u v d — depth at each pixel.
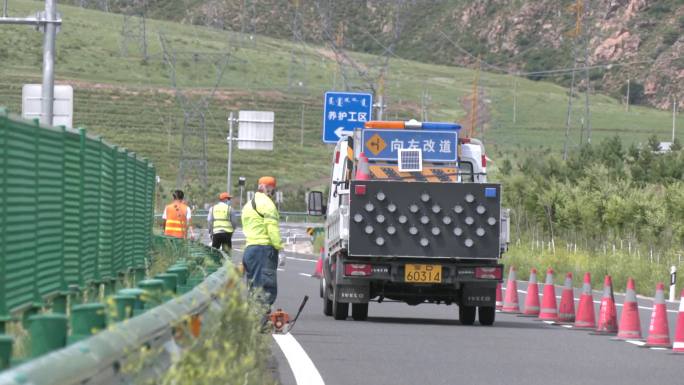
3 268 21.11
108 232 37.28
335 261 48.44
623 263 84.19
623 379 29.53
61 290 27.70
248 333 20.48
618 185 110.88
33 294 24.16
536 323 48.41
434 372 29.97
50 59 58.22
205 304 18.70
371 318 48.47
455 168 49.66
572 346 37.84
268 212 39.41
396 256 45.47
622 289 79.19
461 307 46.81
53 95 58.41
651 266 80.94
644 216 102.94
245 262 39.56
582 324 45.88
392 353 34.28
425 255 45.53
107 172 37.03
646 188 114.62
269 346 30.88
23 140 23.00
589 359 34.03
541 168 136.88
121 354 11.52
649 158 137.00
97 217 34.41
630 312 41.34
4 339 9.56
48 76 58.12
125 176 42.69
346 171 51.22
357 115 89.50
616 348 37.59
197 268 33.53
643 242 100.75
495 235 45.56
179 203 69.12
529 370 30.89
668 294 73.69
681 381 29.39
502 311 55.91
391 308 55.38
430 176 49.56
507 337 40.50
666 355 35.81
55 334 11.48
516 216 121.31
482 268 45.84
